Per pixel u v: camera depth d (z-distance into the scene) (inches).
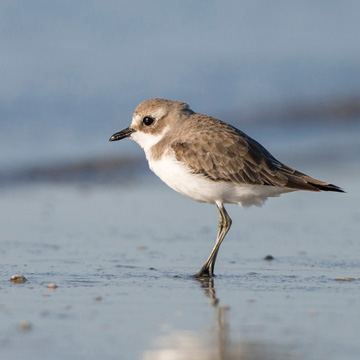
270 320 314.2
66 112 904.3
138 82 1019.9
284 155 789.2
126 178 724.7
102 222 553.0
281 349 278.4
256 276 401.7
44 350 273.4
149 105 441.7
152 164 437.4
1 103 908.6
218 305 338.3
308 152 804.0
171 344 283.6
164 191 673.6
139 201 629.9
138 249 472.7
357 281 389.1
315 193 647.1
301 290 368.2
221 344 283.7
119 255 454.6
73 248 471.8
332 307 335.9
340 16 1370.6
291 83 1099.3
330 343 284.7
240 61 1148.5
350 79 1122.0
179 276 401.7
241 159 414.6
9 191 664.4
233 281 389.4
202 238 507.2
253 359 269.1
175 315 321.1
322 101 1031.6
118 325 305.3
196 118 435.8
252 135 896.9
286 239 499.2
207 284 382.3
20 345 277.3
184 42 1192.8
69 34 1135.0
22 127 860.0
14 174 724.7
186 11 1280.8
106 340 286.5
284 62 1174.3
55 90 958.4
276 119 967.0
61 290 362.6
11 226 532.7
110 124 887.1
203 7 1298.0
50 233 514.0
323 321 313.0
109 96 965.8
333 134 894.4
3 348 273.6
